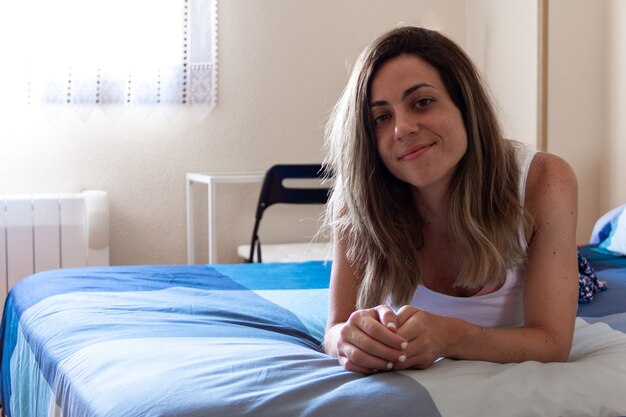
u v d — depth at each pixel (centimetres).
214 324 142
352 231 127
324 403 88
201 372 101
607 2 300
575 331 134
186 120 333
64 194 307
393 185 121
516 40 326
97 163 325
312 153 351
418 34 115
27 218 300
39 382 134
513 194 116
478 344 106
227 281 198
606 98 304
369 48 115
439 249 125
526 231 118
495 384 94
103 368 109
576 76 307
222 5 336
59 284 184
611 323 139
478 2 358
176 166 333
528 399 91
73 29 314
